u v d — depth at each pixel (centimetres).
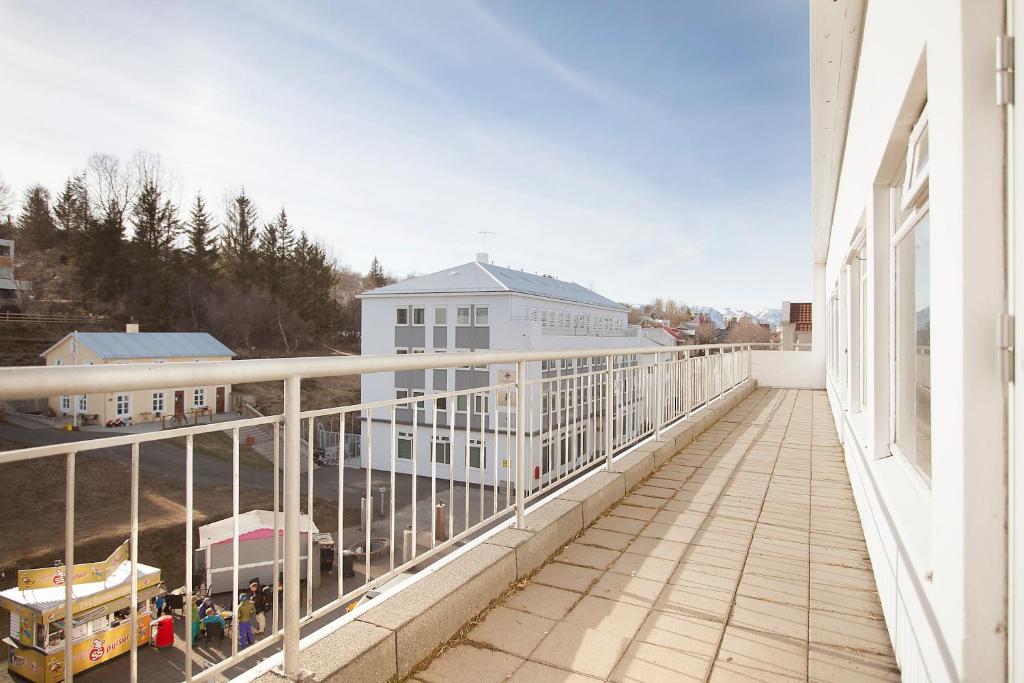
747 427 808
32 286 4131
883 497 277
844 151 609
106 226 4412
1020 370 127
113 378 129
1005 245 136
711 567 324
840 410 677
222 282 5109
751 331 7081
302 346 5475
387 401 231
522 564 302
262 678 178
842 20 402
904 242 295
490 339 2417
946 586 154
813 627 257
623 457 510
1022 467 126
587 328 3238
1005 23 136
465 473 281
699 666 225
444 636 236
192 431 160
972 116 140
